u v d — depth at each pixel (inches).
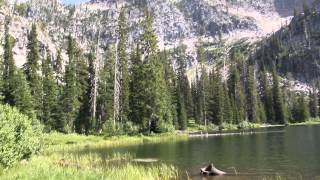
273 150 1983.3
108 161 1600.6
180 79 5659.5
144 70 3725.4
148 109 3585.1
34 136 1443.2
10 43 3695.9
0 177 815.1
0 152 939.3
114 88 3609.7
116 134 3132.4
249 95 6259.8
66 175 876.0
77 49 4402.1
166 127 3560.5
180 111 4704.7
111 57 4136.3
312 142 2381.9
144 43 3969.0
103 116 3779.5
